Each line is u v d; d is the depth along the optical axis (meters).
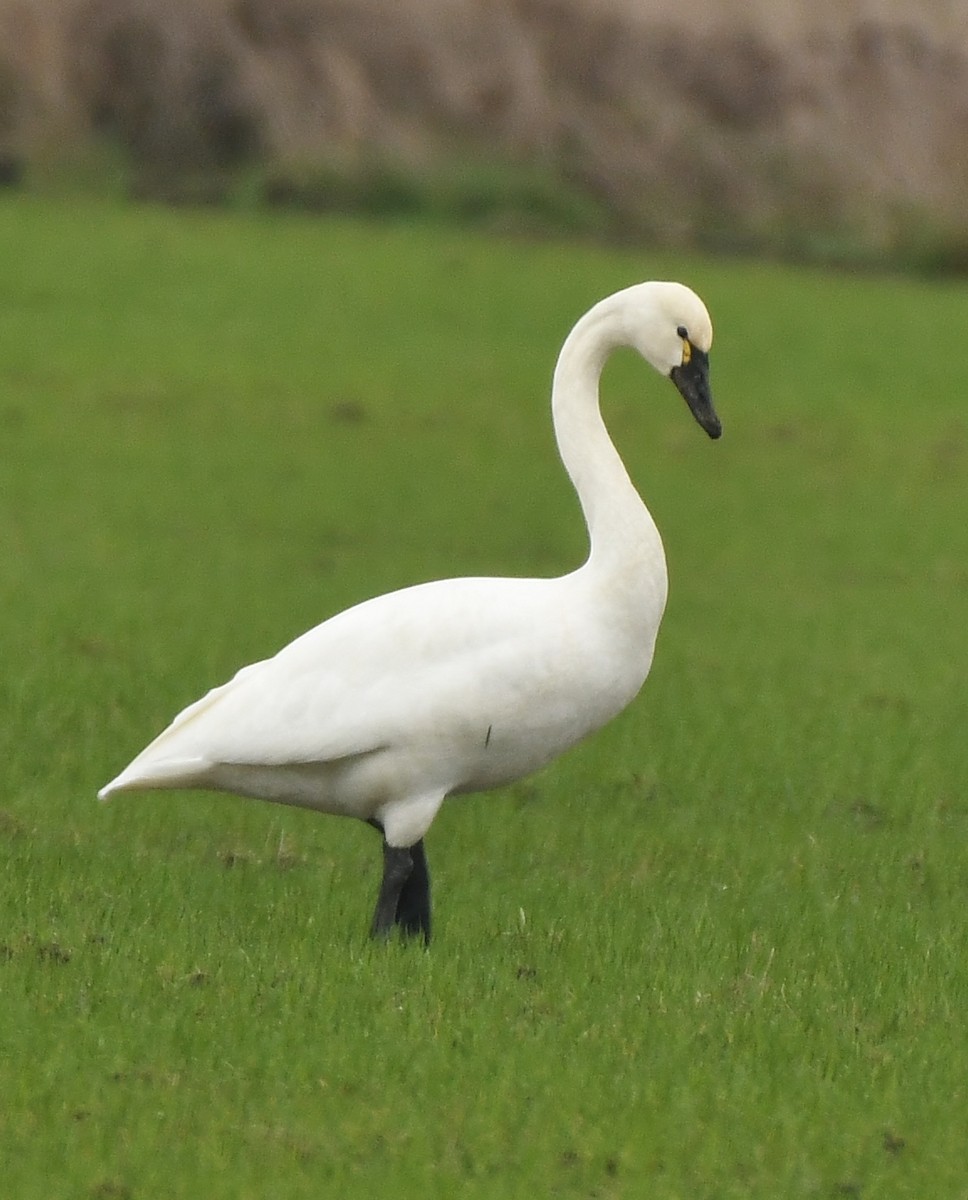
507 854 11.20
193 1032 7.82
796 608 19.50
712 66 48.56
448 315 36.28
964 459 27.88
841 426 29.59
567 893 10.26
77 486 23.03
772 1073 7.86
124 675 14.69
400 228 45.59
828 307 39.62
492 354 33.34
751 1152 7.20
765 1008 8.50
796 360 34.38
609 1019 8.23
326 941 9.12
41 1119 7.11
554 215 46.62
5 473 23.33
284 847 10.92
